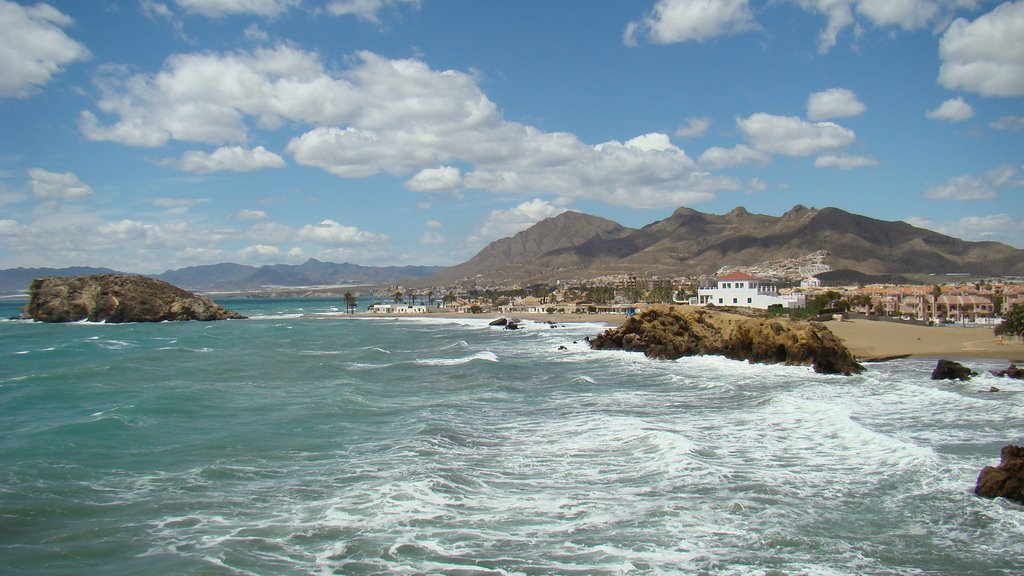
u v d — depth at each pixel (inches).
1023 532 791.1
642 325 3154.5
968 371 2022.6
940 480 971.9
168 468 1080.2
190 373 2337.6
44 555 746.2
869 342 3154.5
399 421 1450.5
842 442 1203.9
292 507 888.3
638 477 1011.3
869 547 752.3
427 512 861.8
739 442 1214.9
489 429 1359.5
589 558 725.3
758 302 5467.5
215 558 732.0
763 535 783.7
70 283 7613.2
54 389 1958.7
